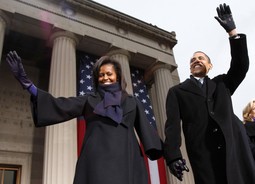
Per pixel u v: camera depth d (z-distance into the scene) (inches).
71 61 694.5
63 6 776.9
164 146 146.6
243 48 148.4
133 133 126.7
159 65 906.7
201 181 135.0
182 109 159.6
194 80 166.7
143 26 933.8
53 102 123.7
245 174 129.3
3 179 662.5
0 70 792.3
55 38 728.3
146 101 815.7
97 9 837.8
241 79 154.6
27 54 828.6
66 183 519.2
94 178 105.9
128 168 110.4
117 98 130.6
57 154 542.0
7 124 730.8
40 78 847.1
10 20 678.5
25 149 719.7
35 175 700.0
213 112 144.9
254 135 214.1
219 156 133.3
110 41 817.5
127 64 808.3
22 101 789.2
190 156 146.3
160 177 616.7
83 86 693.9
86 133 126.1
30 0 719.7
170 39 990.4
